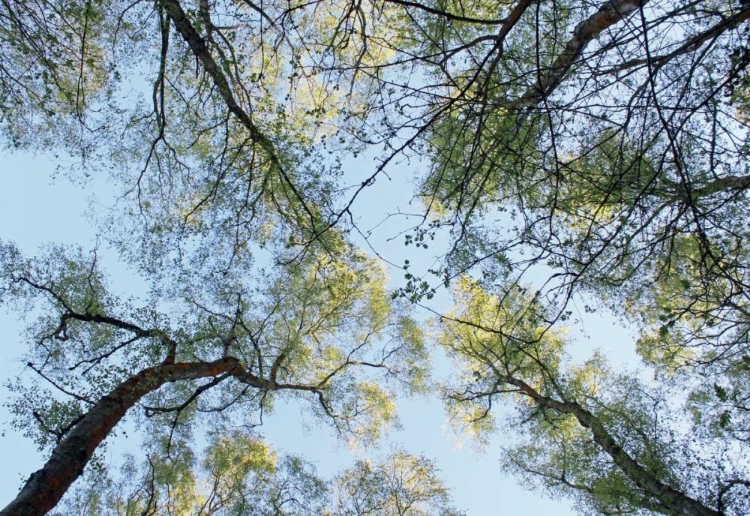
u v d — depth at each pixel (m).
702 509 10.01
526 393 13.41
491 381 14.82
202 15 8.79
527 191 6.25
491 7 8.18
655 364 12.50
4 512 6.12
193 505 15.21
